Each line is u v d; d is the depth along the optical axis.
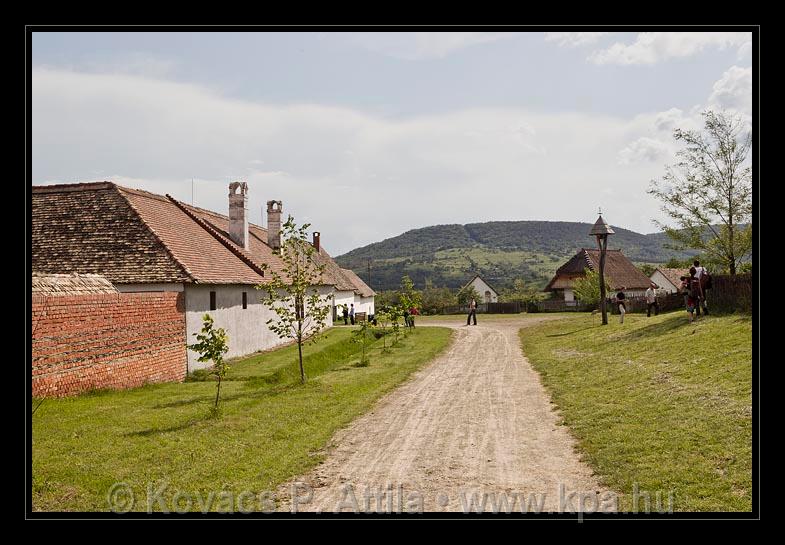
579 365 18.17
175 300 19.88
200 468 9.00
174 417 12.55
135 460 9.34
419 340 32.12
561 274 68.25
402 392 16.05
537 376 17.80
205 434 11.04
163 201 28.14
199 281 20.75
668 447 8.79
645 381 13.66
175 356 19.70
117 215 22.84
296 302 17.62
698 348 15.86
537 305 65.06
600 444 9.52
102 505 7.51
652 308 33.06
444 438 10.80
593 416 11.38
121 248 21.61
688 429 9.40
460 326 43.56
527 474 8.49
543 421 11.77
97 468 8.90
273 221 40.19
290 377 20.67
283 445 10.36
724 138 26.83
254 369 21.20
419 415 12.91
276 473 8.82
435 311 71.00
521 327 40.44
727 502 6.80
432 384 17.28
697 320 20.78
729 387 11.31
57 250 21.75
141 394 15.95
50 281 15.98
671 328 20.75
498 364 21.28
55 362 14.25
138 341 17.64
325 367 24.73
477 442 10.41
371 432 11.43
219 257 25.86
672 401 11.31
